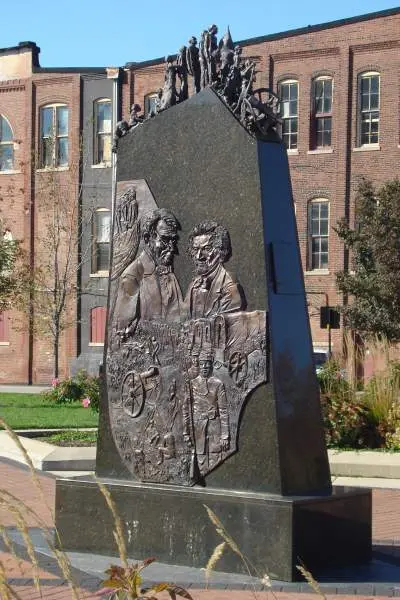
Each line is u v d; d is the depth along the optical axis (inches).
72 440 897.5
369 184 1686.8
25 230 2309.3
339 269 2047.2
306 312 422.0
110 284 461.4
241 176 419.8
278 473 402.3
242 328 413.7
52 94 2301.9
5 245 1882.4
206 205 429.1
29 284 1974.7
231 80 430.6
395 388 839.7
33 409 1285.7
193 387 426.6
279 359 408.2
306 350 418.6
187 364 429.1
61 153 2285.9
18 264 2263.8
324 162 2079.2
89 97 2262.6
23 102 2337.6
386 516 583.5
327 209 2078.0
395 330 1596.9
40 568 410.9
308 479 412.2
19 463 802.8
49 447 828.0
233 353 415.5
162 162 444.8
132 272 452.1
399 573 403.5
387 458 756.0
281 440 403.5
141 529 427.5
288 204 422.9
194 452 424.5
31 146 2321.6
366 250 1653.5
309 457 413.4
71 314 2226.9
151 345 442.9
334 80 2076.8
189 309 430.6
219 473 418.3
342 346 1020.5
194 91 443.5
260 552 394.3
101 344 2222.0
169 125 443.5
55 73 2294.5
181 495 417.1
